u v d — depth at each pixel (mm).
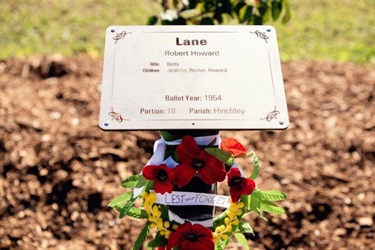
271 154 1254
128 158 1210
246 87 704
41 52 1705
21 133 1243
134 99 689
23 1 1972
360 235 1095
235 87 703
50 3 1977
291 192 1162
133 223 1102
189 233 675
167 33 735
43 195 1139
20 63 1473
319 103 1403
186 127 676
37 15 1897
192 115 683
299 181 1187
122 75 704
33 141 1227
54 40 1773
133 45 725
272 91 704
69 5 1973
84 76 1447
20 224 1093
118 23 1887
